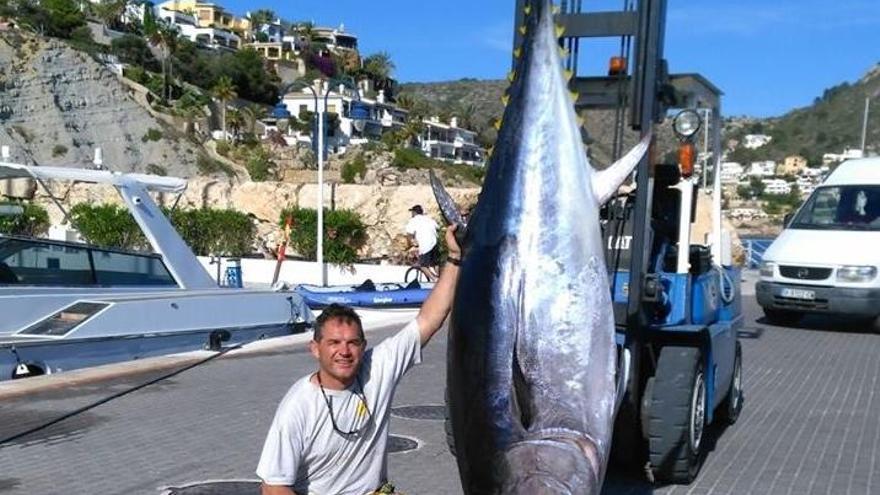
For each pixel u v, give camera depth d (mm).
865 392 11336
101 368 11242
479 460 3285
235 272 19703
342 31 175000
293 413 4145
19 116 88000
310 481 4215
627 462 7414
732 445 8633
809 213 18172
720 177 9039
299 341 13570
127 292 12586
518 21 5371
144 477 7352
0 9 109938
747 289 24156
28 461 7750
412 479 7453
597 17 6246
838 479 7609
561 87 3543
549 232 3402
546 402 3266
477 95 158375
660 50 6461
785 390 11375
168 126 98438
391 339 4367
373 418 4238
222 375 11328
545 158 3477
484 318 3367
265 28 170625
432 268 19906
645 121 6262
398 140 104250
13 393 9992
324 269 22547
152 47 125500
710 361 7789
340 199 24547
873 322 16953
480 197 3570
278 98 130625
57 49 93812
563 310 3328
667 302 7574
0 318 11023
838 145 148000
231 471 7543
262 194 25000
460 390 3383
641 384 7371
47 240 12305
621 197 7039
